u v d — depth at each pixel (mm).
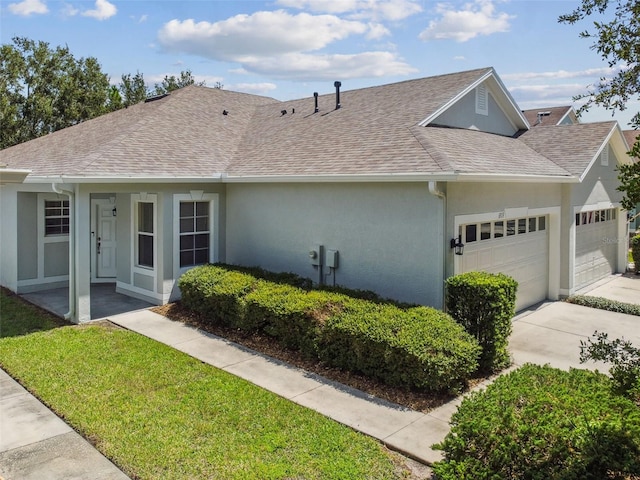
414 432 5539
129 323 9742
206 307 9664
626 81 3883
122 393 6410
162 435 5363
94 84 34062
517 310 11023
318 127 12562
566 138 13312
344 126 11875
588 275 13844
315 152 10867
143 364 7438
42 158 12789
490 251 9719
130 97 41812
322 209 10039
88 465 4852
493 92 12898
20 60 30781
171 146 12188
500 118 13484
